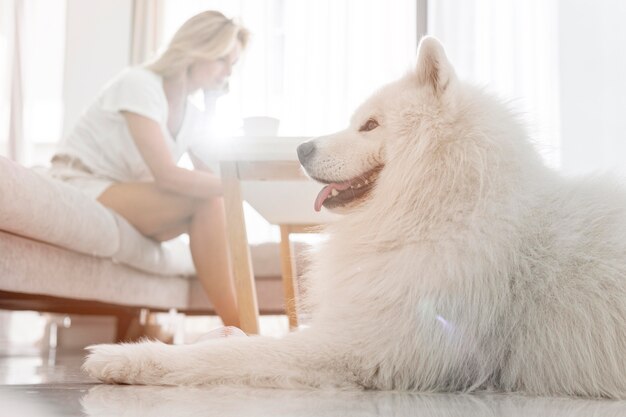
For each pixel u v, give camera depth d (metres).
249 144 1.81
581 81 4.51
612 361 1.10
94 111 2.79
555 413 0.88
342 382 1.15
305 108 4.55
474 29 4.58
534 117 1.40
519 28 4.57
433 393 1.12
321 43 4.58
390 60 4.55
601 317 1.12
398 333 1.15
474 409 0.91
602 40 4.50
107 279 2.56
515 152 1.26
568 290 1.15
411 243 1.23
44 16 5.43
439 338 1.14
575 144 4.48
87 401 0.93
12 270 1.99
